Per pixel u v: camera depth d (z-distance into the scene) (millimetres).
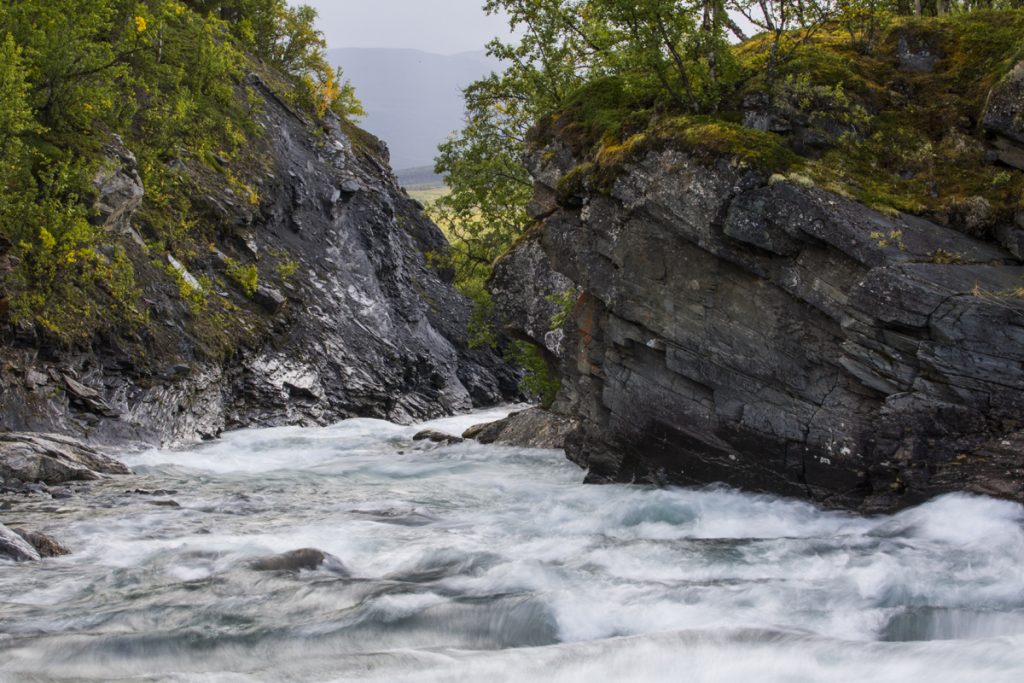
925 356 13352
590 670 8695
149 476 21031
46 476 19047
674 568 11805
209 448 27969
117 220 29938
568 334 19812
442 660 8922
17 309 24266
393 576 11789
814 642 9102
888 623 9812
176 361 29969
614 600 10484
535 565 11844
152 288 31141
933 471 13398
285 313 37344
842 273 14258
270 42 53375
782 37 18031
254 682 8336
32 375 24281
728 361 15617
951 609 9844
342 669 8711
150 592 11086
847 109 16047
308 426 34719
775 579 11188
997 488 12727
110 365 27578
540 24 29297
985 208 14656
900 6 22844
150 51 39219
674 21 16594
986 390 13000
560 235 18156
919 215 14906
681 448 16578
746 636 9305
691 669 8680
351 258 44250
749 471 15633
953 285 13391
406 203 56250
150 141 36469
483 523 15148
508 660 8914
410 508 16453
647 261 16500
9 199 25125
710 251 15523
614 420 17562
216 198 38000
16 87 25609
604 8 16938
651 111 17250
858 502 14375
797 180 14695
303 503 17234
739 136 15320
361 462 24188
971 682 8078
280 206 42000
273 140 44250
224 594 10953
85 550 13188
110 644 9352
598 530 14586
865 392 14250
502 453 24172
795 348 14891
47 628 9883
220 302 34688
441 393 44844
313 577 11664
